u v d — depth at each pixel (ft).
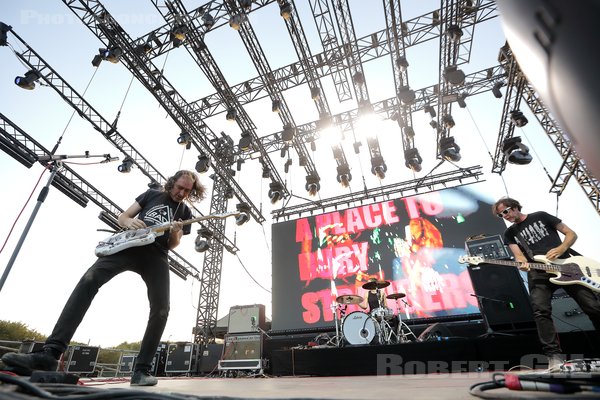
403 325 17.42
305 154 27.53
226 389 4.46
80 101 20.08
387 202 25.58
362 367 10.89
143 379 5.22
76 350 24.64
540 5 0.87
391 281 22.39
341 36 20.68
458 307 20.06
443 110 23.71
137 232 5.84
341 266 24.26
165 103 22.40
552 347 6.88
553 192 21.09
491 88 23.16
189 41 19.93
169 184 6.89
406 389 3.77
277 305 24.16
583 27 0.74
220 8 19.56
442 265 21.74
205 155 25.25
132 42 20.16
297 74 23.44
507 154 20.68
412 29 21.36
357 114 24.82
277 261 26.14
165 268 6.16
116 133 21.68
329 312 22.71
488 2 18.79
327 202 29.71
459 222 22.88
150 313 5.76
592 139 0.83
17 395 1.89
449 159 21.97
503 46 20.07
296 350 12.25
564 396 2.15
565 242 7.63
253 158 28.60
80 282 5.04
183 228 6.88
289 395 3.37
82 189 22.09
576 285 7.29
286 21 19.13
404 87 21.21
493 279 10.91
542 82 1.01
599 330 7.09
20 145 19.06
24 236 6.70
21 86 17.80
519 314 10.12
